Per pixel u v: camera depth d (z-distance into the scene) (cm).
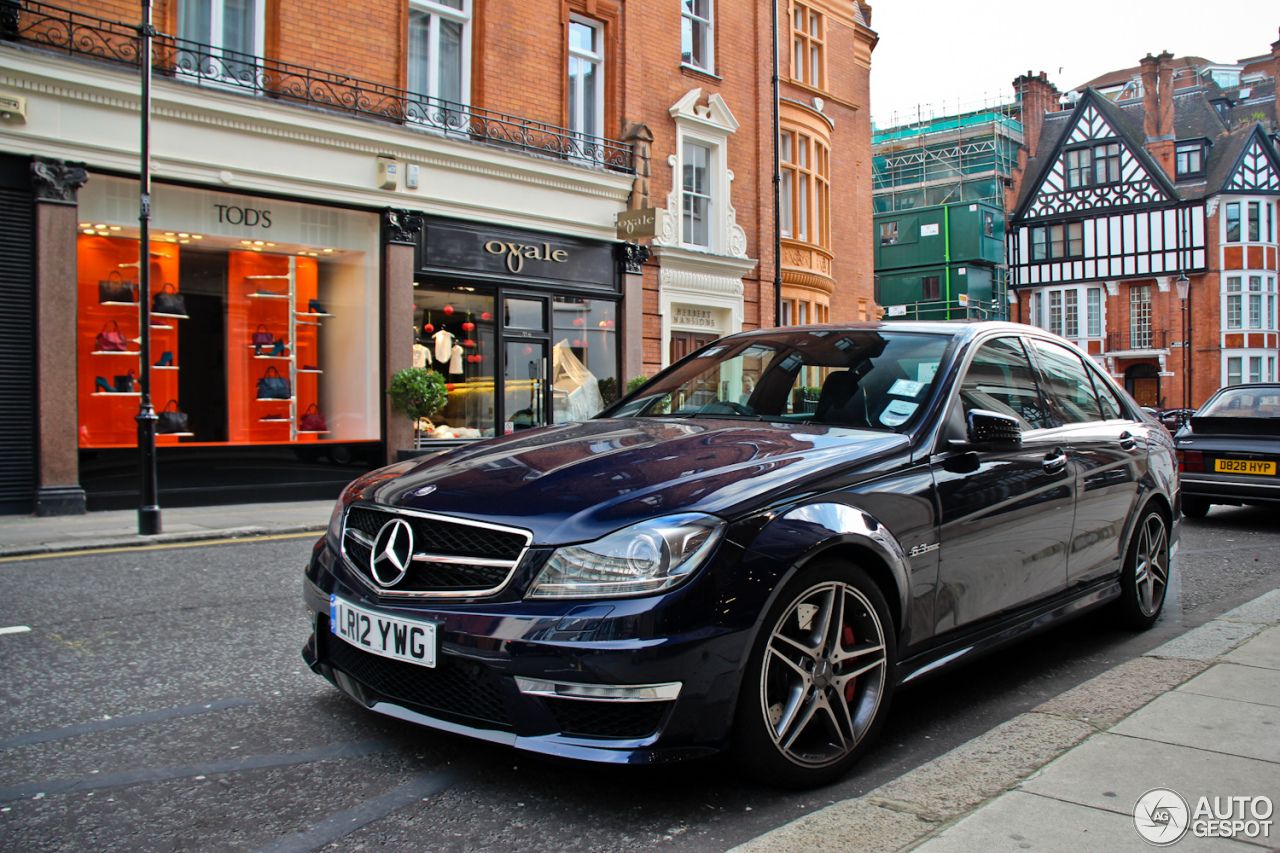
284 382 1100
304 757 289
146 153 826
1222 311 4094
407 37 1205
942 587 307
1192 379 4153
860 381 352
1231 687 344
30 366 912
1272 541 794
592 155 1417
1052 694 365
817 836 230
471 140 1257
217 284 1051
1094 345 4425
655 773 277
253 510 998
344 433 1150
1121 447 434
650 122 1545
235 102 1014
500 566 247
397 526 269
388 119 1174
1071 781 257
